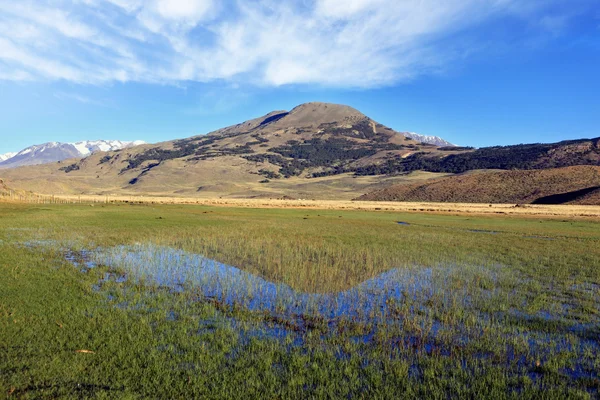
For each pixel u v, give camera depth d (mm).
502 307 14070
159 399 7594
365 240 32656
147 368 8727
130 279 16656
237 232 35906
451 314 13250
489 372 9031
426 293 15984
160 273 18500
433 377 8734
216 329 11266
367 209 85250
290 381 8383
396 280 18250
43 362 8758
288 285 16766
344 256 24531
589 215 70562
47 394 7535
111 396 7590
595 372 9250
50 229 33531
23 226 35031
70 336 10211
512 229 45281
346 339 10852
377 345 10453
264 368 8969
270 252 25266
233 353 9734
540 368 9312
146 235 31750
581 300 15188
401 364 9297
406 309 13664
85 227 35875
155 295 14461
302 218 56656
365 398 7887
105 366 8750
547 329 11969
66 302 12953
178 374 8555
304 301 14445
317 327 11789
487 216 68750
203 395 7797
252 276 18328
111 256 21969
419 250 27484
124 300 13656
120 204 79500
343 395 7965
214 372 8695
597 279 18859
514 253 26609
